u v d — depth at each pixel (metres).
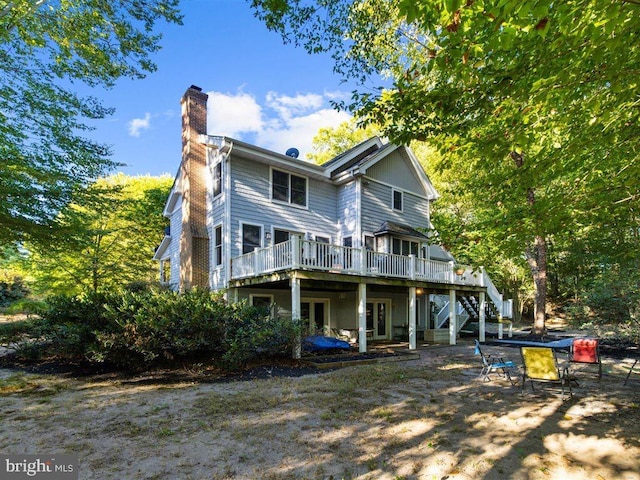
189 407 6.02
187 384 7.75
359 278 12.05
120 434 4.84
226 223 13.23
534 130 4.25
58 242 11.05
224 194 13.40
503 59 4.10
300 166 14.87
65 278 18.38
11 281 26.42
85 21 10.23
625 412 5.67
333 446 4.43
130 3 10.30
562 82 3.30
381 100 4.86
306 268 10.97
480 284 16.47
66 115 11.05
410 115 4.71
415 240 17.70
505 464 3.95
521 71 3.84
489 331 19.86
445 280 15.00
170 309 9.05
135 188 30.12
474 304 20.00
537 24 2.59
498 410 5.80
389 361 10.65
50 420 5.42
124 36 10.77
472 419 5.37
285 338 9.95
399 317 18.02
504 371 8.49
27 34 10.02
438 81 4.93
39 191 10.20
